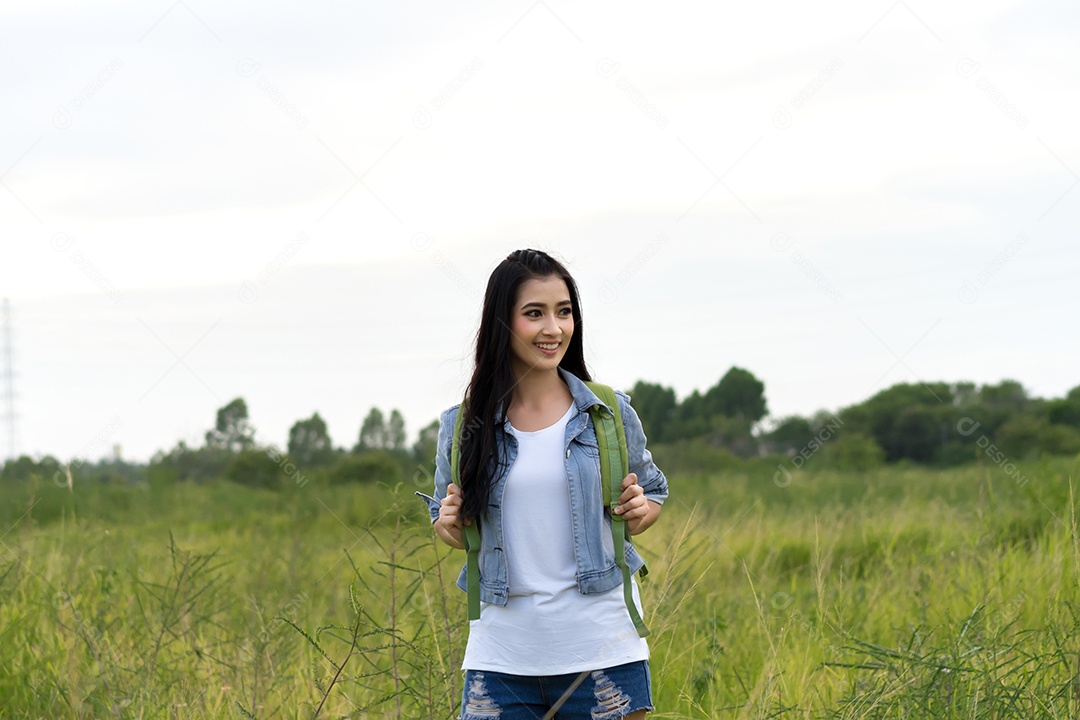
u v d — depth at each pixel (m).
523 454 3.31
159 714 4.50
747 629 5.78
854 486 16.98
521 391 3.40
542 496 3.28
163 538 11.12
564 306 3.35
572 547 3.27
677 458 30.25
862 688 4.07
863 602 5.89
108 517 12.87
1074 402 25.92
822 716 4.15
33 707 4.70
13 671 5.02
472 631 3.37
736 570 8.11
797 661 4.89
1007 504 8.30
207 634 5.76
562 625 3.23
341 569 8.02
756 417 38.47
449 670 3.97
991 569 5.95
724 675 5.02
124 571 6.98
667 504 10.99
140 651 5.15
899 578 6.38
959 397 30.58
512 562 3.29
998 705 3.77
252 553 9.23
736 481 19.31
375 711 4.31
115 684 4.70
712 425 37.16
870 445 26.92
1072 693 3.79
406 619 4.82
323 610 6.44
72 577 6.60
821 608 5.32
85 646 5.23
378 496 12.93
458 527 3.37
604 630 3.24
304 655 5.34
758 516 10.51
